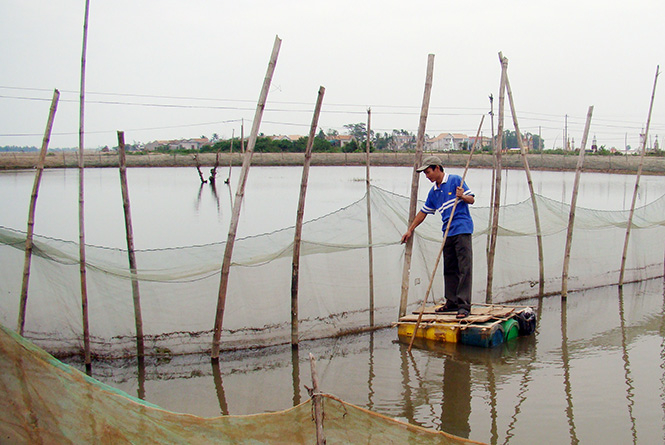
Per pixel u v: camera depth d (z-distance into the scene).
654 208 10.58
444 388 5.61
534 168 41.06
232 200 24.25
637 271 10.34
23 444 3.14
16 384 3.17
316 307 7.11
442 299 8.10
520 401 5.27
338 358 6.53
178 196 26.27
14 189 27.70
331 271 7.18
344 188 29.27
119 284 6.30
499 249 8.66
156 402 5.39
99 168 48.75
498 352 6.59
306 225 7.11
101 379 5.94
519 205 8.97
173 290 6.45
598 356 6.43
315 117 6.54
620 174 38.59
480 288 8.54
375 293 7.54
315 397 3.17
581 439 4.53
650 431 4.64
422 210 7.21
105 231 15.85
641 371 5.94
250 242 6.84
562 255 9.38
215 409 5.25
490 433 4.67
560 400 5.26
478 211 8.52
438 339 6.91
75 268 6.24
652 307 8.52
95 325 6.30
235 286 6.62
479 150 45.34
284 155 50.03
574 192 8.75
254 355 6.61
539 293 9.09
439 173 7.07
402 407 5.21
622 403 5.17
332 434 3.25
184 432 3.18
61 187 29.56
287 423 3.25
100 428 3.18
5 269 6.07
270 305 6.81
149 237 14.80
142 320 6.38
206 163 50.53
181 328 6.48
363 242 7.37
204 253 6.71
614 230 9.96
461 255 6.88
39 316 6.16
